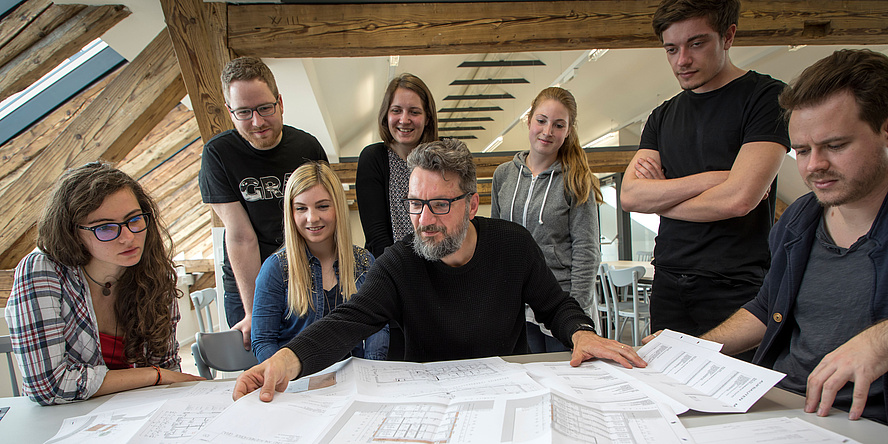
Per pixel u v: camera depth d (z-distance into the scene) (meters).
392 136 2.03
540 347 1.86
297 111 4.19
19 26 2.50
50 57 2.61
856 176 0.87
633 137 8.95
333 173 1.62
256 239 2.03
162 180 5.20
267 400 0.87
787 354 1.11
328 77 4.22
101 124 2.91
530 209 1.96
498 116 9.90
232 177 1.95
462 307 1.28
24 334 1.03
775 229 1.16
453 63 6.75
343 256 1.62
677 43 1.40
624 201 1.62
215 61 2.74
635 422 0.76
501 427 0.73
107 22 2.65
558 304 1.34
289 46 2.79
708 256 1.43
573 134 1.95
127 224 1.11
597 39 3.00
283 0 2.76
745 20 3.10
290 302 1.56
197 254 7.55
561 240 1.92
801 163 0.95
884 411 0.90
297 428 0.77
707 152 1.46
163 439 0.76
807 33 3.16
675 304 1.53
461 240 1.17
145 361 1.31
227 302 2.22
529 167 2.07
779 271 1.12
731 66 1.46
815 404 0.81
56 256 1.11
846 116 0.85
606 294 4.58
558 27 2.96
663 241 1.56
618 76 6.88
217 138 1.95
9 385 2.87
